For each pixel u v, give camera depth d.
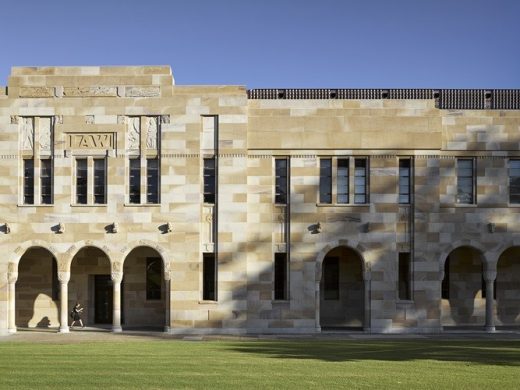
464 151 38.72
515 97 39.66
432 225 38.22
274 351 28.06
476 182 38.78
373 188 38.22
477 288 40.72
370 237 38.00
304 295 37.69
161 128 37.53
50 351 27.95
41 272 40.69
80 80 37.78
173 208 37.16
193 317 36.78
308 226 38.03
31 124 37.78
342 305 40.59
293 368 22.64
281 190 38.44
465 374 21.33
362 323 40.34
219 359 25.11
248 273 37.69
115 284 37.00
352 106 38.69
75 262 40.81
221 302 36.91
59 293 40.62
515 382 19.88
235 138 37.62
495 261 38.31
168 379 20.42
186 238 37.03
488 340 33.62
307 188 38.19
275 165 38.53
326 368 22.64
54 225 37.16
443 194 38.47
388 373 21.52
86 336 35.25
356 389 18.88
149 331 37.59
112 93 37.72
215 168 37.62
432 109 38.72
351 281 40.62
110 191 37.25
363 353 27.25
